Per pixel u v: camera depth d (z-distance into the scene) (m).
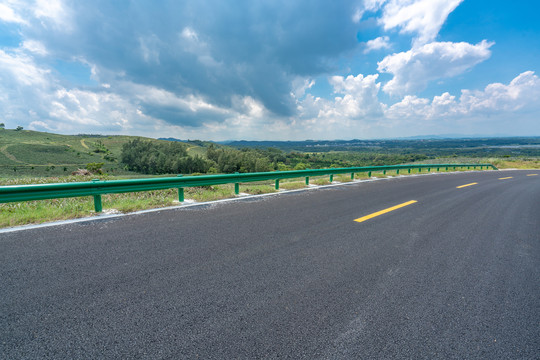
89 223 4.65
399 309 2.38
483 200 8.75
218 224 4.80
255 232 4.41
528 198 9.62
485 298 2.64
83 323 2.02
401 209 6.74
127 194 8.71
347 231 4.67
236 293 2.53
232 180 7.99
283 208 6.31
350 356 1.81
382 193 9.34
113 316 2.12
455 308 2.45
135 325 2.02
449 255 3.76
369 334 2.04
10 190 4.30
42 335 1.88
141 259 3.21
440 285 2.87
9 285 2.51
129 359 1.70
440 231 4.94
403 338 2.01
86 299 2.33
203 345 1.85
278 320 2.16
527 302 2.59
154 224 4.69
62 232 4.11
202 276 2.83
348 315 2.26
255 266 3.13
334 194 8.73
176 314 2.17
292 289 2.65
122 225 4.57
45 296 2.36
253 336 1.96
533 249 4.15
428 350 1.90
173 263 3.12
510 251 4.02
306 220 5.29
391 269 3.21
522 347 1.97
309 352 1.83
